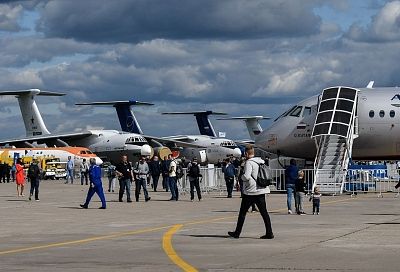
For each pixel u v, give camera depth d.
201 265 13.91
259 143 46.62
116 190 52.00
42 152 80.50
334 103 43.47
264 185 18.59
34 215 28.47
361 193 43.34
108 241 18.64
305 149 45.25
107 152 86.75
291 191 28.03
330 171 41.88
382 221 23.84
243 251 16.09
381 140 43.97
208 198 40.25
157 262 14.42
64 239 19.31
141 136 87.06
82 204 35.28
